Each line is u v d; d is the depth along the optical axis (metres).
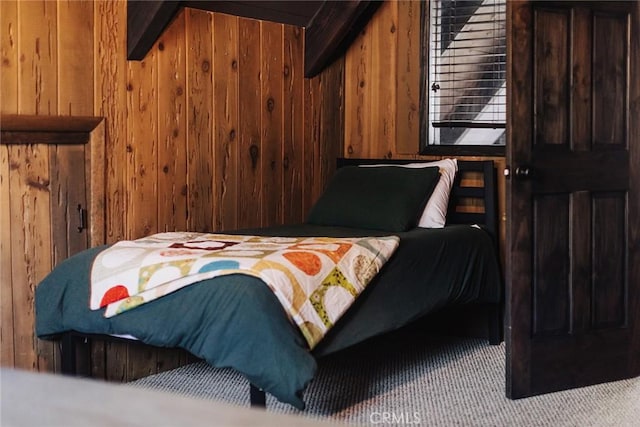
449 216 4.88
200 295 3.04
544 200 3.69
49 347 3.52
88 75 3.61
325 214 4.64
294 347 2.91
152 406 0.82
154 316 3.11
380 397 3.66
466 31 4.99
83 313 3.26
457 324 4.92
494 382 3.92
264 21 4.65
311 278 3.19
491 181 4.72
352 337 3.35
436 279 4.03
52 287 3.36
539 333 3.70
